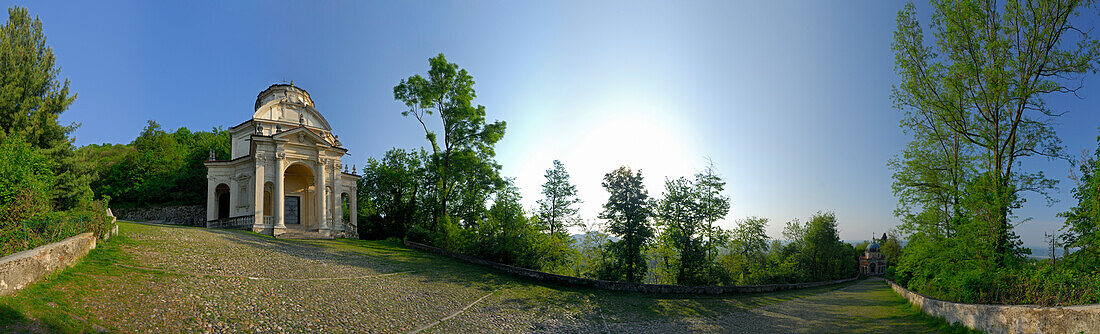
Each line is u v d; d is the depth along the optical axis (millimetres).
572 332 16031
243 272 17500
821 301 29969
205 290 14070
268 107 45469
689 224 33719
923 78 24047
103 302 11477
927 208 24641
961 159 24938
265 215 41031
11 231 13586
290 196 43719
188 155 55312
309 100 51281
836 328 18344
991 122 22125
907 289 29359
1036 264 18922
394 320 14406
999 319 13508
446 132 42812
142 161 52938
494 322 16016
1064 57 20375
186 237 24672
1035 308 12211
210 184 42312
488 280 23984
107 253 16859
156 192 50469
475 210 40750
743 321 20359
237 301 13477
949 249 21422
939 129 25141
